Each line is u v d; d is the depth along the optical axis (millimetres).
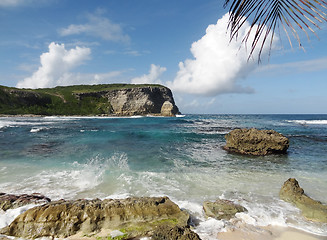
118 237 3961
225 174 8016
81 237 3977
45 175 7523
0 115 57219
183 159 10469
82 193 5969
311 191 6348
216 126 32406
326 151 12844
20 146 13070
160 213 4582
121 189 6316
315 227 4355
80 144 14070
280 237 4004
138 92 90312
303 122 43625
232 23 1203
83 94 87812
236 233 4129
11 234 4027
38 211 4336
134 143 14930
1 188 6238
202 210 5062
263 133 12484
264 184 6922
